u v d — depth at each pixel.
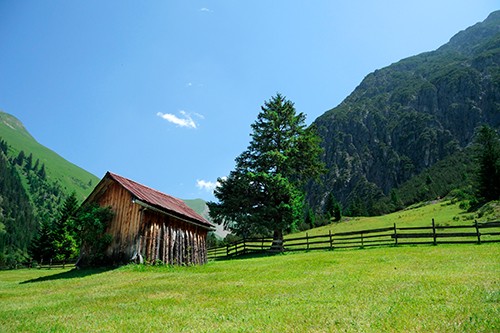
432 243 26.06
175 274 18.70
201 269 21.78
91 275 19.98
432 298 8.99
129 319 8.48
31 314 9.62
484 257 17.61
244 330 6.97
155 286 14.36
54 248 55.38
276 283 13.88
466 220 41.22
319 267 18.47
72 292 14.03
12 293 14.98
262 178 36.66
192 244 27.78
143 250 22.55
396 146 187.38
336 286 12.18
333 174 189.38
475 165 114.38
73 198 58.06
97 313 9.41
